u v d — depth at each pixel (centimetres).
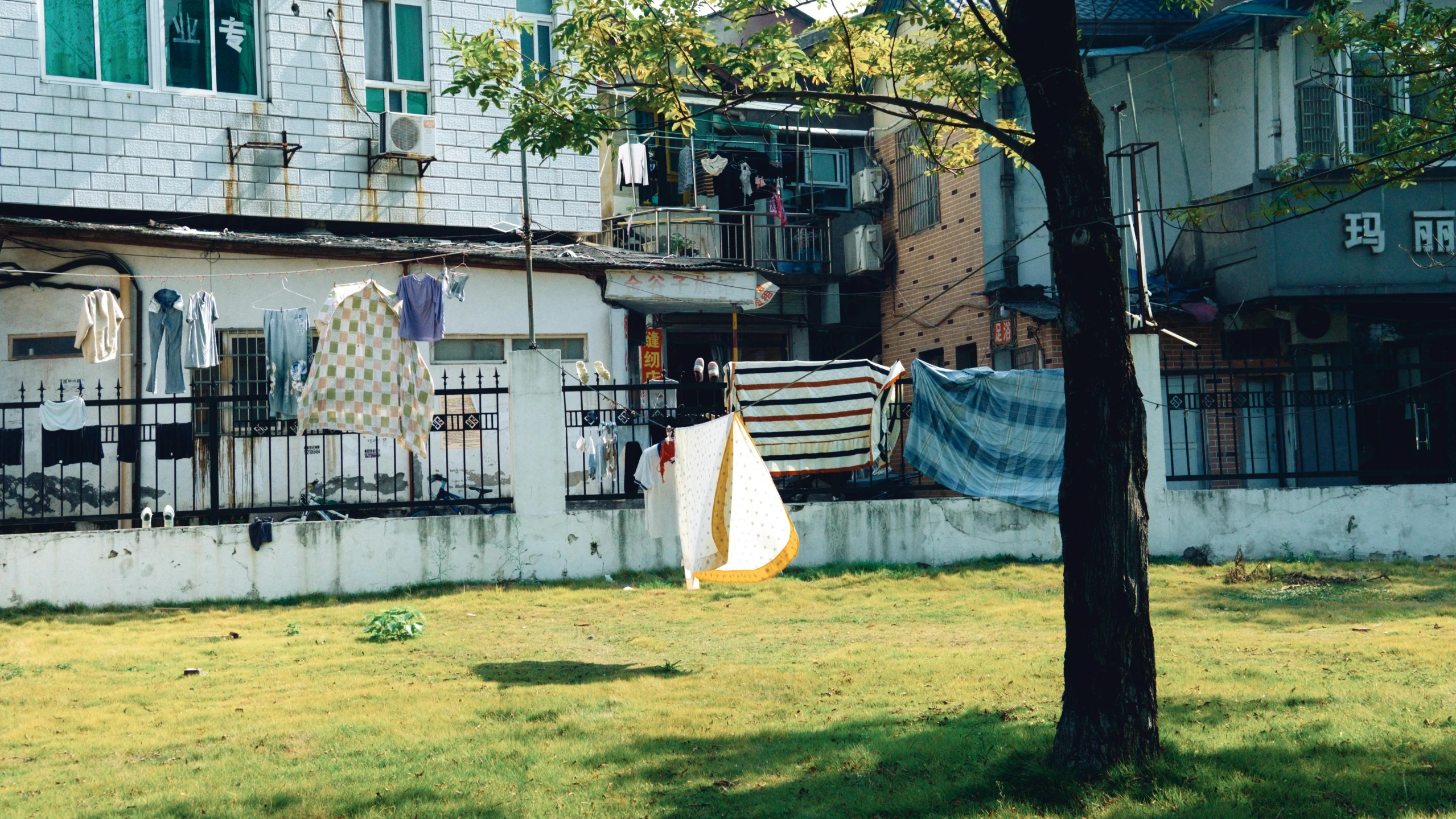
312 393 1225
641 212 1891
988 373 1427
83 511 1412
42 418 1192
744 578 893
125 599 1162
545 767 612
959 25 928
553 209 1811
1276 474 1440
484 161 1756
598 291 1661
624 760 625
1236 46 1917
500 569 1277
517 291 1609
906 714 709
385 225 1694
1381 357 1864
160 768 629
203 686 833
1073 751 584
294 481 1479
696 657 922
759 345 2200
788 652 938
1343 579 1262
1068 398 604
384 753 646
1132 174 1569
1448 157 941
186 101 1571
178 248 1447
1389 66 1559
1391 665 813
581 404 1336
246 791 580
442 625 1071
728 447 888
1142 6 1942
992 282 1892
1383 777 555
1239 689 746
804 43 2166
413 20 1725
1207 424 1850
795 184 2153
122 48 1541
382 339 1242
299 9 1639
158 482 1303
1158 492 1427
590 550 1305
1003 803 546
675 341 2133
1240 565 1322
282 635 1034
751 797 563
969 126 707
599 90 870
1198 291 1864
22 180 1480
